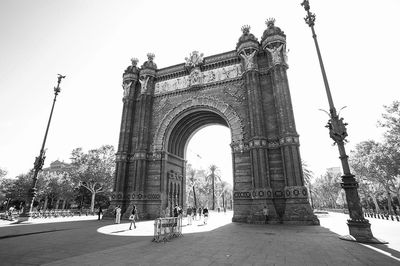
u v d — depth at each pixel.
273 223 26.56
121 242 14.23
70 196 80.19
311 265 8.67
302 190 27.03
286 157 28.89
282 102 31.28
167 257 10.01
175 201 40.59
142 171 37.66
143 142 39.12
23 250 11.74
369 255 10.29
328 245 12.83
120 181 38.38
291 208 26.72
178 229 16.66
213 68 39.88
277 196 28.81
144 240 14.98
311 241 14.22
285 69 33.34
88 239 15.52
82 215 51.53
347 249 11.66
